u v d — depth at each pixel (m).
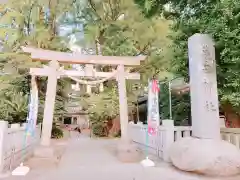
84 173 4.53
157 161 5.76
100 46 14.95
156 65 12.00
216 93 4.92
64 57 6.62
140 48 12.99
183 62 6.16
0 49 12.27
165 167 5.05
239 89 4.92
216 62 5.37
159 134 6.39
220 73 5.39
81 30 15.15
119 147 6.47
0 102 10.10
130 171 4.70
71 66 12.34
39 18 13.36
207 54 5.02
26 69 11.34
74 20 15.28
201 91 4.89
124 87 7.12
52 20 14.35
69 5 14.77
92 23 14.45
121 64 7.23
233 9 4.65
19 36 12.23
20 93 10.83
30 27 12.99
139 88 14.17
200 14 5.90
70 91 14.23
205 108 4.81
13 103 10.29
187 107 8.46
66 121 29.53
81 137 14.62
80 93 15.53
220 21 4.75
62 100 14.05
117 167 5.12
